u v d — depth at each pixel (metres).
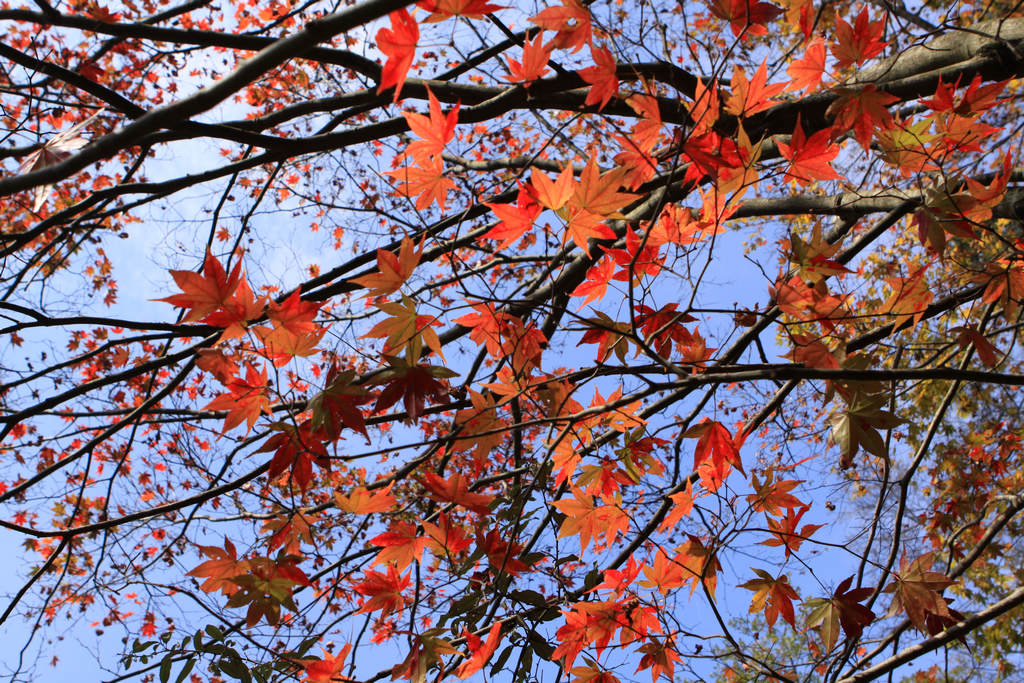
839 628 2.18
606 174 1.79
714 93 1.87
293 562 1.93
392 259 1.83
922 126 2.02
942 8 4.59
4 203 5.61
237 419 1.87
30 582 3.30
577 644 2.42
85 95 4.93
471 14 1.72
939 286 2.45
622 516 2.59
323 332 1.77
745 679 2.74
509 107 2.89
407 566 2.36
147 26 2.65
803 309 1.93
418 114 1.84
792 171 1.95
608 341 2.39
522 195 1.92
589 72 1.91
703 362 2.31
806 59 2.06
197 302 1.64
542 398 2.49
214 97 1.80
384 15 1.74
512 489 2.73
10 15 2.45
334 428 1.86
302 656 2.33
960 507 4.57
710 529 2.53
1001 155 3.19
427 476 2.29
